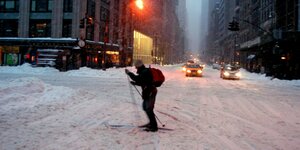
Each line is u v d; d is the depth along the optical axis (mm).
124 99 14141
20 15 46594
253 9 75750
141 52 95000
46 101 11516
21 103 10750
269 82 31641
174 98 15570
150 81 7762
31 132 7238
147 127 8141
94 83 23484
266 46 50406
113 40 60719
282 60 44188
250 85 27016
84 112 10195
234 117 10391
